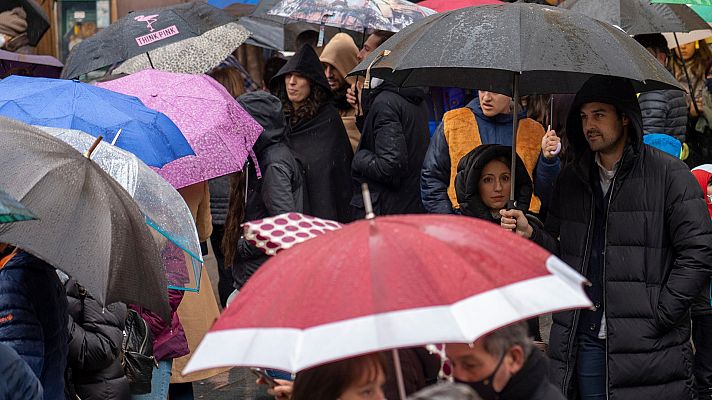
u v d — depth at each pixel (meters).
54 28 23.77
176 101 11.21
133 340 8.72
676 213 8.92
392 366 5.64
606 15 12.49
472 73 10.28
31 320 6.63
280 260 4.93
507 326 5.11
